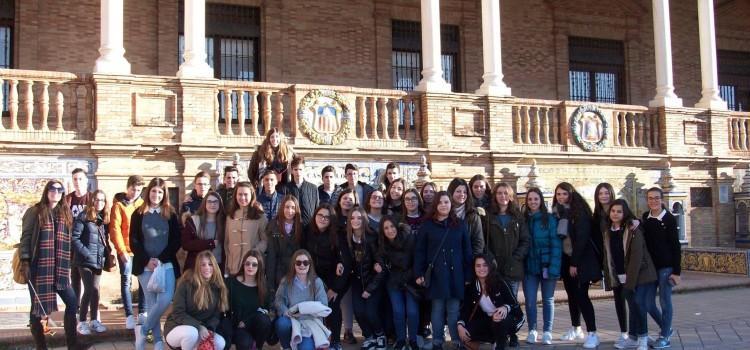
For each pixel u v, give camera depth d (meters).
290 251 9.05
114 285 13.14
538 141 17.19
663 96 18.94
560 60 21.91
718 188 19.52
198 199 10.06
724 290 15.39
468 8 20.95
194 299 8.17
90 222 9.93
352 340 10.03
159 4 17.69
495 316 8.91
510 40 21.36
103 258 10.29
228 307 8.52
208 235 9.10
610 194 9.69
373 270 9.27
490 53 16.86
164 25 17.72
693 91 23.56
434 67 16.19
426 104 15.84
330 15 19.34
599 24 22.52
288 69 18.77
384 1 19.95
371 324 9.34
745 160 19.75
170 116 13.77
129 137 13.37
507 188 9.67
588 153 17.59
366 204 9.84
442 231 9.13
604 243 9.61
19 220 12.58
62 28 16.92
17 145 12.55
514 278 9.53
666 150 18.66
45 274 8.65
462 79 20.75
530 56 21.58
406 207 9.43
